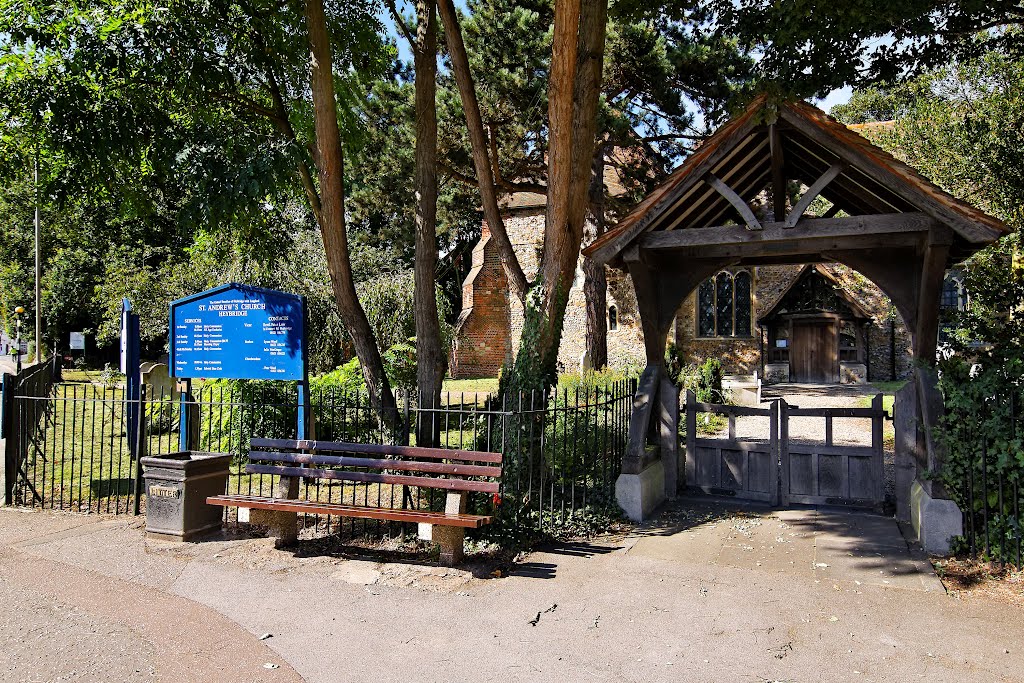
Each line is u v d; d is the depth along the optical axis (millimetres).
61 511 7203
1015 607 4707
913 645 4121
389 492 7988
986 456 5699
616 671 3803
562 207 7160
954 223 5895
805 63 6863
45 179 9188
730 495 8062
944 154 12906
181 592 4926
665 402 8117
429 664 3873
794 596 4914
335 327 18625
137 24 7461
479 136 8609
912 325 7098
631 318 27078
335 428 9109
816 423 15320
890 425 14766
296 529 6078
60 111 7621
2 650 3977
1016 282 6840
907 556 5789
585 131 7270
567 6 6676
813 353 27203
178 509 6078
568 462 7020
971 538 5746
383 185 17938
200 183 8250
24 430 7949
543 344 7125
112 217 12992
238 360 8898
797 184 13922
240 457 9422
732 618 4523
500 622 4449
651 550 6016
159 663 3846
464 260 36469
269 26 8977
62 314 32375
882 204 7707
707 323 28891
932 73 13234
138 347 9875
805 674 3766
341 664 3861
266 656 3949
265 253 12180
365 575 5285
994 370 5684
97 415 15141
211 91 9211
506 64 13586
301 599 4812
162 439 11602
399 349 14703
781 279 27719
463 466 5473
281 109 9742
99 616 4488
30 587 4988
